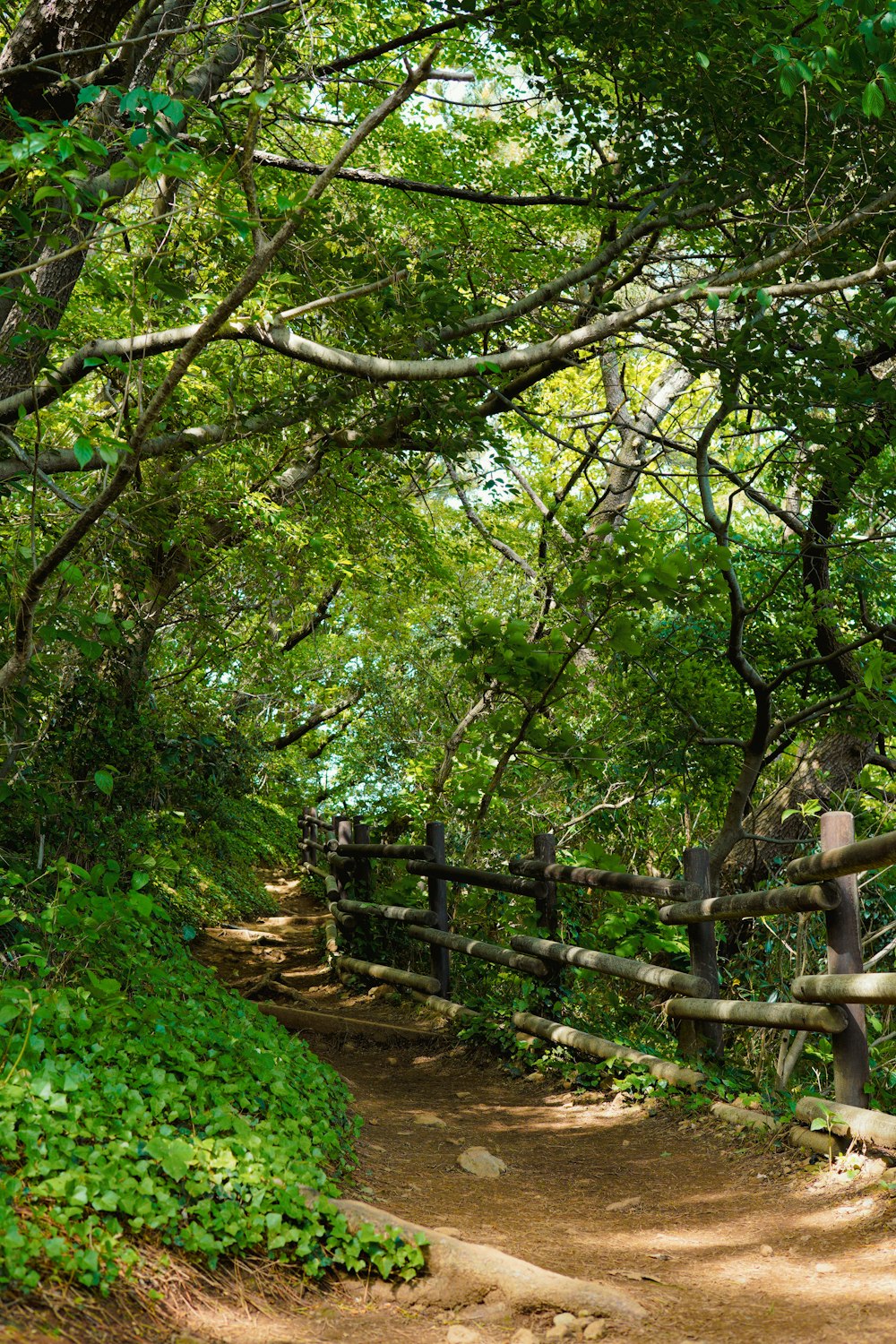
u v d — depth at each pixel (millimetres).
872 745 10680
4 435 4180
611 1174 4461
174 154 3426
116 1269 2471
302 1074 4555
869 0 4168
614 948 8281
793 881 4484
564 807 10641
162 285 4281
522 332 8234
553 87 6707
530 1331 2633
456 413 6730
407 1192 3932
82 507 3996
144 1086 3436
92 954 4832
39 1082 2982
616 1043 6098
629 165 6512
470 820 10578
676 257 6977
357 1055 7457
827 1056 6887
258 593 11062
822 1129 4109
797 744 10992
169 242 6039
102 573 5832
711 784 9977
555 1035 6465
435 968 8336
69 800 6594
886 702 8648
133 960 4715
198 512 7828
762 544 11492
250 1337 2422
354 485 10156
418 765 12844
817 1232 3381
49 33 5020
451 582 12203
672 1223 3705
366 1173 4027
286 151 8375
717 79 5516
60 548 3916
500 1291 2779
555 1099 5973
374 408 7281
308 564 10523
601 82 8281
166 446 6371
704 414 12094
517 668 8047
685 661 9539
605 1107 5648
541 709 8422
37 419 4082
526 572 12586
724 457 11523
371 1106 5660
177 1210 2795
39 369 4504
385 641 15609
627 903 8375
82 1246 2479
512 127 9906
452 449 7355
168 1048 3842
